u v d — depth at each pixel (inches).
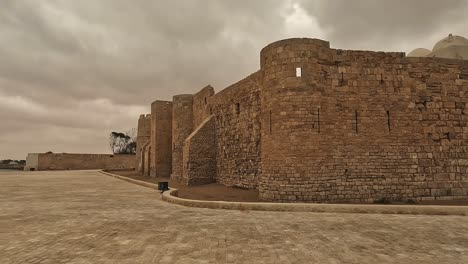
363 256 281.6
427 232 376.5
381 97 749.9
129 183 1243.8
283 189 682.8
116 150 4623.5
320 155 691.4
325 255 283.7
